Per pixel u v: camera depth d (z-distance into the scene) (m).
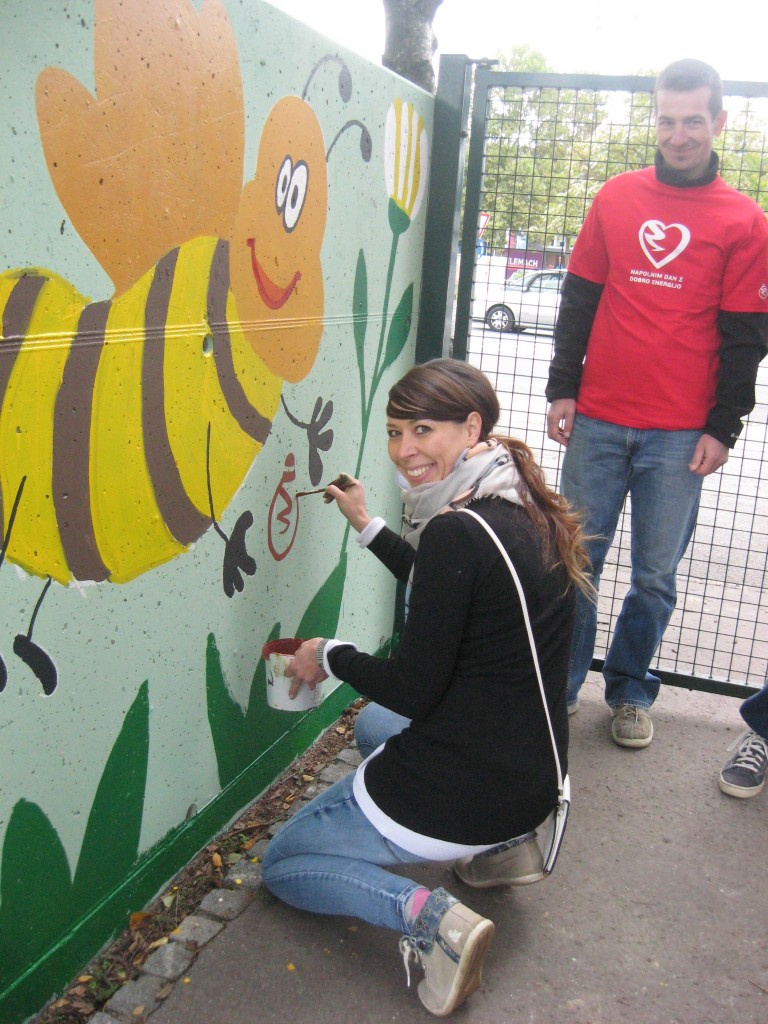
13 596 1.67
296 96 2.34
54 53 1.55
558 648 2.02
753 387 2.94
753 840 2.76
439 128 3.33
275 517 2.58
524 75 3.29
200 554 2.24
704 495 7.26
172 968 2.09
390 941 2.23
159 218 1.88
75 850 1.96
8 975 1.82
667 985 2.16
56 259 1.63
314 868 2.09
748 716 3.07
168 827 2.31
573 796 2.95
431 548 1.90
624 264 3.00
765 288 2.85
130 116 1.75
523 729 1.97
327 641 2.19
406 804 2.01
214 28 1.96
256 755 2.72
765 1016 2.08
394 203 3.08
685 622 4.71
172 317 1.98
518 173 3.49
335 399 2.86
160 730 2.20
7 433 1.59
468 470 2.01
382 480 3.37
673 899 2.47
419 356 3.55
